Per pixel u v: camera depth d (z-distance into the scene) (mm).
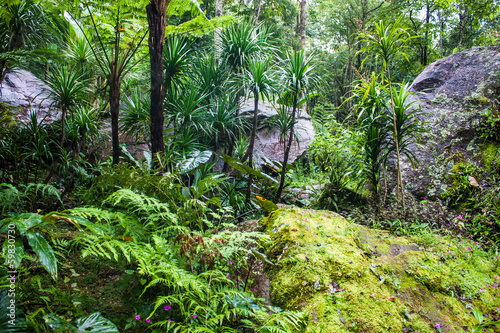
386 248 2324
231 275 2041
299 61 3990
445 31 13414
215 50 5641
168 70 5035
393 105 3062
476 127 3588
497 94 3668
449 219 2855
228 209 2191
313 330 1614
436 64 4293
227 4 10727
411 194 3469
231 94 5258
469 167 3371
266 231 2469
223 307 1591
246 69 5246
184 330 1364
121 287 1731
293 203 4840
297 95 4105
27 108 5145
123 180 2295
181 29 4277
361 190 3727
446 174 3447
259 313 1553
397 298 1845
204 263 1822
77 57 4414
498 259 2281
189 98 4867
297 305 1805
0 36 3797
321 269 1977
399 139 3180
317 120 7988
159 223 2283
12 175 3418
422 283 1983
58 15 4352
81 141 4504
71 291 1741
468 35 13391
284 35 13391
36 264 1831
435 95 4047
